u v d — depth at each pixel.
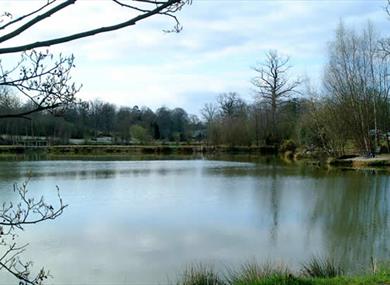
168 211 17.53
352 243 12.57
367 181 26.06
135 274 10.02
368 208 17.91
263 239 13.10
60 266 10.52
